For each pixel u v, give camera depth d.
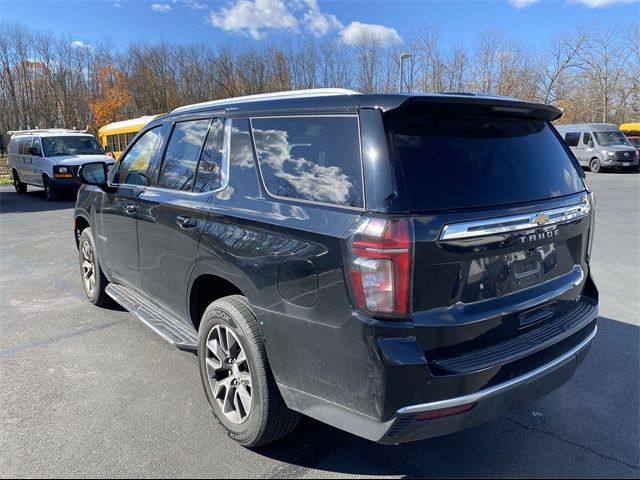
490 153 2.59
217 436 2.99
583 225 2.98
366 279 2.14
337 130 2.46
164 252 3.55
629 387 3.55
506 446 2.88
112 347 4.29
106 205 4.50
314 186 2.50
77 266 7.25
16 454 2.79
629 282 6.10
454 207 2.29
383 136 2.28
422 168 2.29
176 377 3.74
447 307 2.24
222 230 2.90
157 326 3.63
